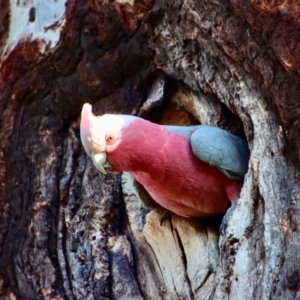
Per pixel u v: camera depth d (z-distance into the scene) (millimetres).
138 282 5695
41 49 6422
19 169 6520
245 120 5191
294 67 4734
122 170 5242
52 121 6508
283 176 4758
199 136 5227
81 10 6195
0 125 6645
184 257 5527
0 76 6652
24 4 6746
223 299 4680
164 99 6051
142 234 5848
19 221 6395
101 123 5094
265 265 4516
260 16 4906
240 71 5293
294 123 4789
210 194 5301
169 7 5785
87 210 6109
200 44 5617
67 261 6000
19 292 6160
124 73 6207
